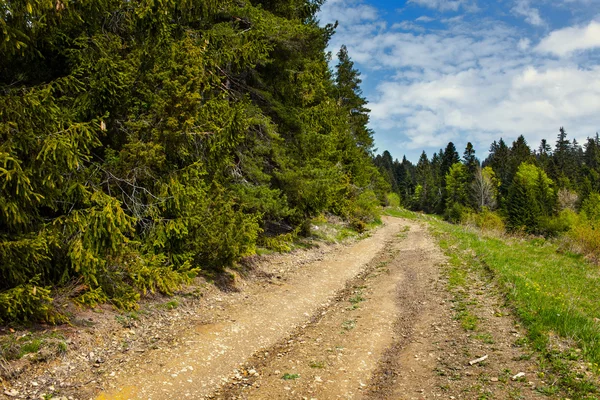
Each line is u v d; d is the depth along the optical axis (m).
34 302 5.65
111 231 6.23
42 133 5.54
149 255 8.04
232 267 11.79
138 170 7.74
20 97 5.37
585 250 19.25
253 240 11.12
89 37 7.30
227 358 6.78
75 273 7.03
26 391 4.75
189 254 9.16
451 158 103.12
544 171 75.06
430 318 8.97
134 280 7.79
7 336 5.40
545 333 7.12
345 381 6.05
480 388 5.47
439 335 7.83
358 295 11.56
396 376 6.18
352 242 22.73
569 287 11.37
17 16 5.36
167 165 8.54
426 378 5.99
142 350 6.45
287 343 7.84
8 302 5.07
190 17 9.76
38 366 5.20
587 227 20.81
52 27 6.40
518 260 15.55
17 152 5.45
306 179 16.81
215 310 8.95
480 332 7.66
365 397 5.55
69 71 7.23
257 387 5.82
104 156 7.91
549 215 61.47
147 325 7.34
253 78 15.31
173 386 5.58
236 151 13.48
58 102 6.82
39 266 6.19
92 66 6.95
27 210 5.73
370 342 7.70
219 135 8.97
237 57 11.04
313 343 7.72
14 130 5.21
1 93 5.83
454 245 19.25
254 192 13.54
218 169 10.45
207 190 9.81
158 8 8.08
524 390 5.32
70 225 6.00
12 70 6.73
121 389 5.24
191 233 9.42
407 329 8.48
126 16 8.11
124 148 7.67
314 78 16.39
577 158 123.88
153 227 8.27
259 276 12.36
